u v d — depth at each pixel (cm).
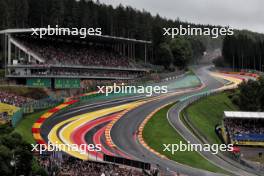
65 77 10956
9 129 6606
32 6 15362
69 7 15500
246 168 6569
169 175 5772
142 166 5716
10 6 14788
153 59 17675
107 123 8488
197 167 6419
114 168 5494
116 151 6875
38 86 10438
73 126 8044
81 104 9756
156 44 17650
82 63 12394
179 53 18350
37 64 11075
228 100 11831
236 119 9025
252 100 10819
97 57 13425
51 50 12494
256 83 11044
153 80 13300
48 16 15288
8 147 4616
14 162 4225
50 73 10731
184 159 6781
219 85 14325
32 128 7538
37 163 4981
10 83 10869
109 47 14912
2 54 12769
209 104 11000
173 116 9275
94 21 16462
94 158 6262
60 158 5688
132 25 17525
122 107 9788
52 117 8438
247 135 8325
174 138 7844
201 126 9112
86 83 11500
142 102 10419
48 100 9131
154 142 7556
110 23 17225
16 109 8044
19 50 11912
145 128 8312
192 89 12962
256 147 8181
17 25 14950
